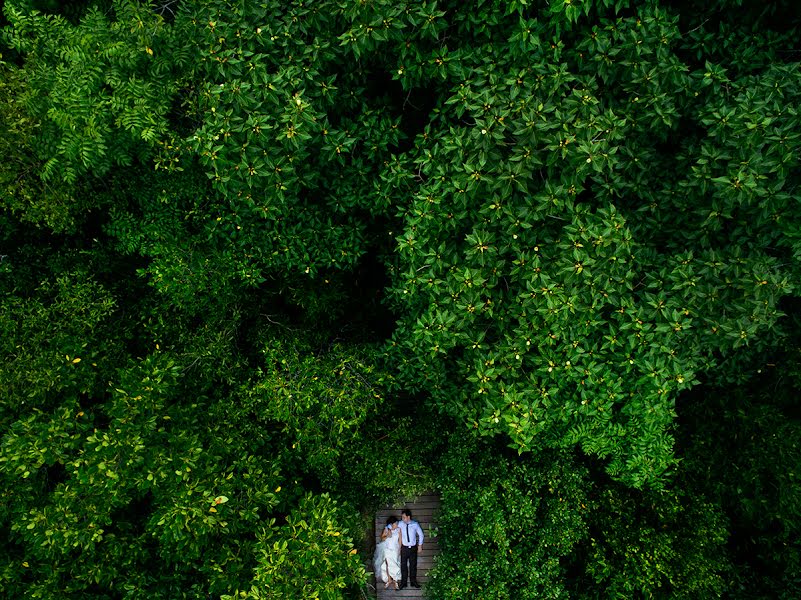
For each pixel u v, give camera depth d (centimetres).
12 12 461
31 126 491
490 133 430
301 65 462
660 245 543
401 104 572
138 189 600
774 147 409
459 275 474
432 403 678
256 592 493
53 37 473
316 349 735
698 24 480
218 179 484
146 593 530
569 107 429
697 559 629
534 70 435
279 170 475
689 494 667
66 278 610
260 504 611
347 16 419
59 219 589
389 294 658
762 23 483
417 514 946
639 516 688
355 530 711
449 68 455
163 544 537
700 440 671
